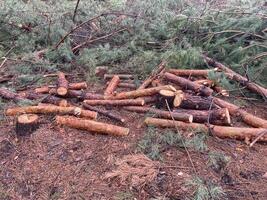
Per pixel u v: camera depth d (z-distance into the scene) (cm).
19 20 491
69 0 596
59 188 269
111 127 311
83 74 423
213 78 378
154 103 352
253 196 260
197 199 250
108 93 367
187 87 367
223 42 436
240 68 409
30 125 313
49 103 352
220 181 270
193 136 308
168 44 445
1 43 482
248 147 307
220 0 541
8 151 302
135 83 392
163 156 288
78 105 358
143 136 308
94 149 298
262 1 500
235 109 342
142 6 518
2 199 266
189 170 276
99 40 483
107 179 271
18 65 429
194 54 399
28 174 281
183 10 511
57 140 307
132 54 450
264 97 371
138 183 263
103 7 555
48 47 464
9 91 370
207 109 333
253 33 432
